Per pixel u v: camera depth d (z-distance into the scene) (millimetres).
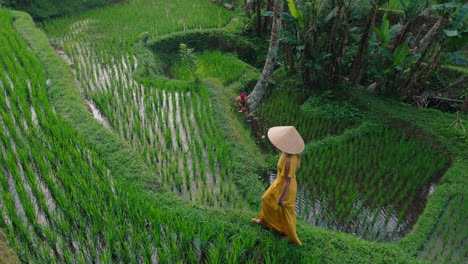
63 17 12445
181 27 11641
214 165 5727
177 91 8047
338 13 7277
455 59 6676
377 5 7176
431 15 10117
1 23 10398
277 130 3730
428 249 4488
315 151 6422
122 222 4195
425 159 6156
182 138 6391
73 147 5547
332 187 5535
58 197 4375
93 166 5234
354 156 6328
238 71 9484
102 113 7062
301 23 7555
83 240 4004
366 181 5699
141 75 8609
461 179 5617
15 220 3963
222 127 6605
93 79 8242
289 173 3525
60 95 7090
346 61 8945
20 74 7555
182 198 4762
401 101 8000
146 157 5727
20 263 3604
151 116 6762
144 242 3965
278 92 8727
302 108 7898
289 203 3758
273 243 3988
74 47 10031
